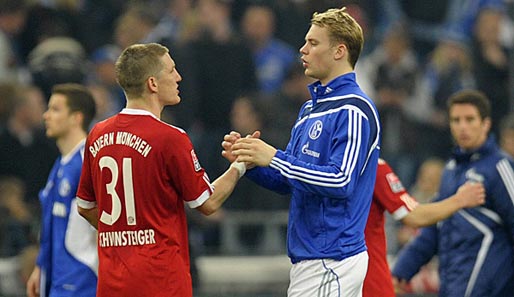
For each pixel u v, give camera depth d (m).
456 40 54.41
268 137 46.09
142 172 25.81
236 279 43.09
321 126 26.03
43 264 32.00
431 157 49.97
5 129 45.47
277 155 25.48
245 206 45.53
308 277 26.00
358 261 25.92
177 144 25.86
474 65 52.72
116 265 26.05
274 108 47.09
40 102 46.34
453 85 52.31
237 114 46.75
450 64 53.12
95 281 31.52
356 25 26.36
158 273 25.77
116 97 49.06
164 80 26.28
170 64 26.45
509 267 31.52
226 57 49.22
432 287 42.38
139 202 25.84
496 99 52.03
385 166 29.73
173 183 26.05
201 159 47.34
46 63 47.97
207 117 49.06
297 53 54.12
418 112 51.22
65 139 32.06
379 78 50.88
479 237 31.55
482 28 52.88
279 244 44.50
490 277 31.42
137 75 26.09
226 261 43.59
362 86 52.22
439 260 32.47
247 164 26.42
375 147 26.11
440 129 50.91
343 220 25.83
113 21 54.91
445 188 32.56
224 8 52.25
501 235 31.56
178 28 51.31
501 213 31.41
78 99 32.03
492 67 52.50
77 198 27.41
